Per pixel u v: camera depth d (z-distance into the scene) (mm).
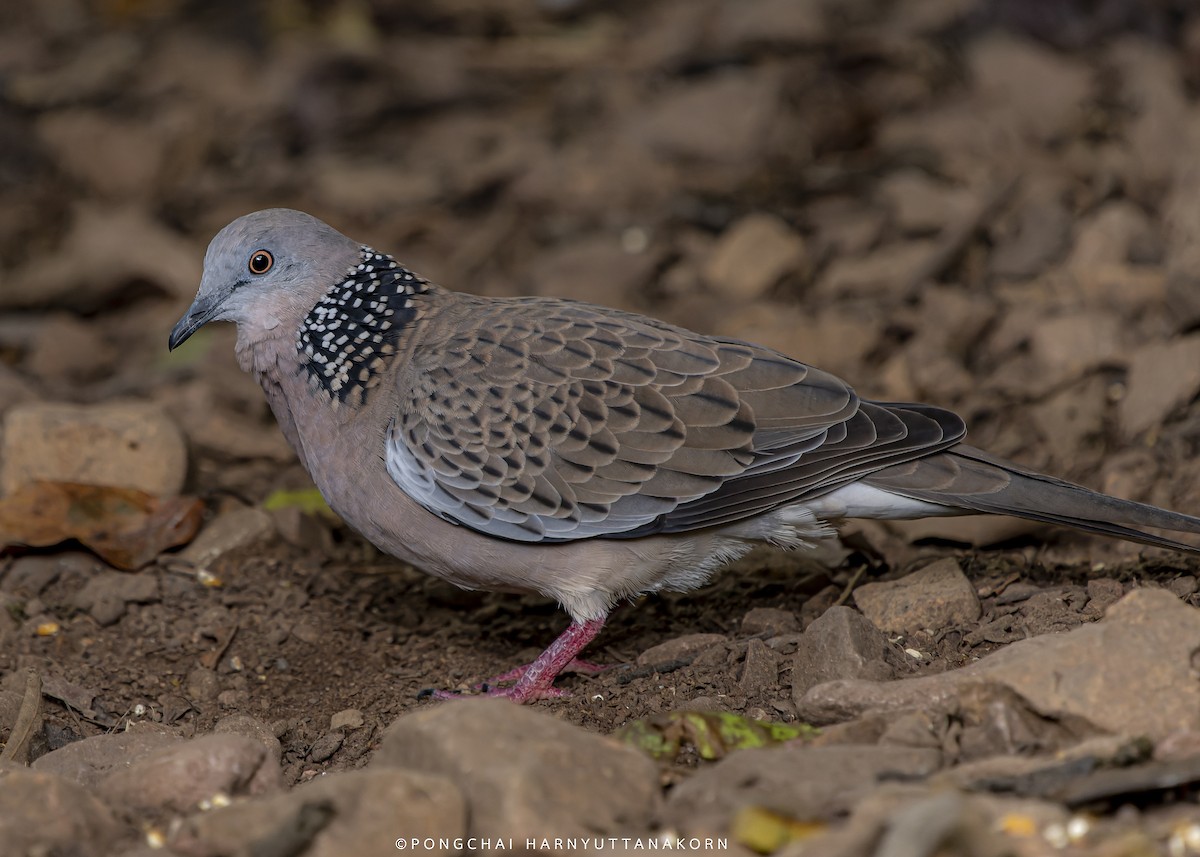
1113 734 6637
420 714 6797
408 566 11219
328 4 23531
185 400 14000
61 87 21641
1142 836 5734
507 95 20609
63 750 7934
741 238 15641
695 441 8555
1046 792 6203
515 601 10727
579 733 6652
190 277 16672
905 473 8695
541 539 8711
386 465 8898
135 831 6789
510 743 6488
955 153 16812
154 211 18266
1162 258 13453
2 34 24125
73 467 11375
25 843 6332
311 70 21016
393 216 17734
